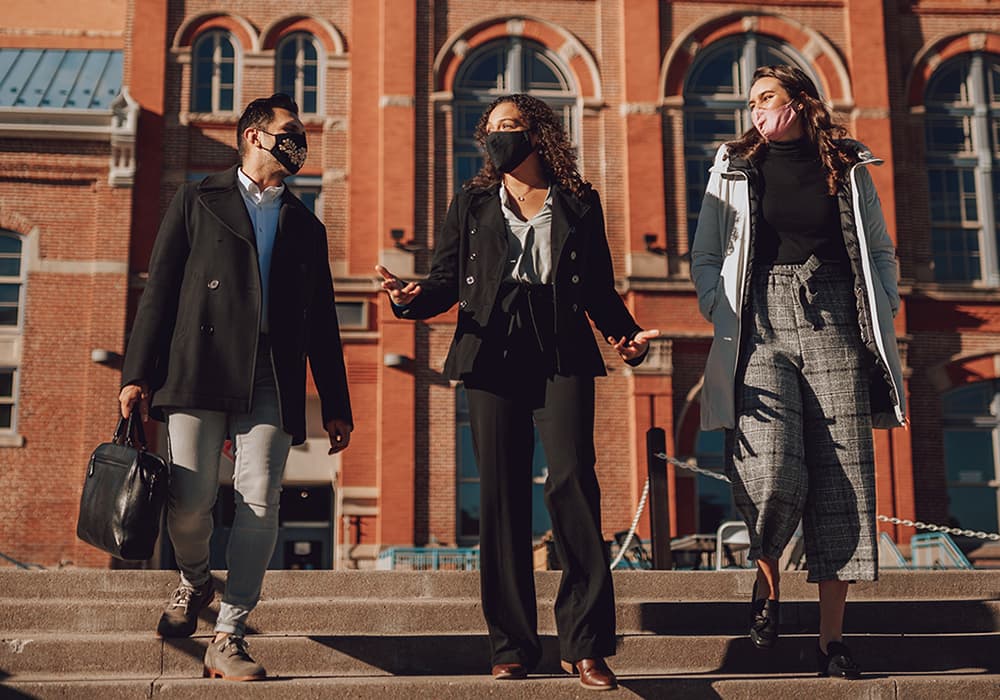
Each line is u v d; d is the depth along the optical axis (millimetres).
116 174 21031
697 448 20828
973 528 21156
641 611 5387
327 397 4723
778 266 4699
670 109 22219
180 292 4535
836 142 4805
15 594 5824
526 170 4633
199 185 4664
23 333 20453
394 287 4477
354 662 4629
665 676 4688
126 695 3984
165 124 21625
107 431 20219
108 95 22828
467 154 22078
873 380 4668
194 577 4617
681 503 20500
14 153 20938
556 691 4086
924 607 5582
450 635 4695
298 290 4590
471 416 4453
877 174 22250
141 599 5871
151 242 21062
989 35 23062
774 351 4602
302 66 22297
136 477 4309
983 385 21750
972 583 6477
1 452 19984
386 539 20250
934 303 21875
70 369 20453
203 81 22031
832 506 4516
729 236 4836
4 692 3951
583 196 4633
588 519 4262
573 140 22172
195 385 4344
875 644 4934
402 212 21531
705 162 22203
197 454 4375
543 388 4395
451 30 22391
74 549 19766
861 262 4629
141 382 4395
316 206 21703
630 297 21375
